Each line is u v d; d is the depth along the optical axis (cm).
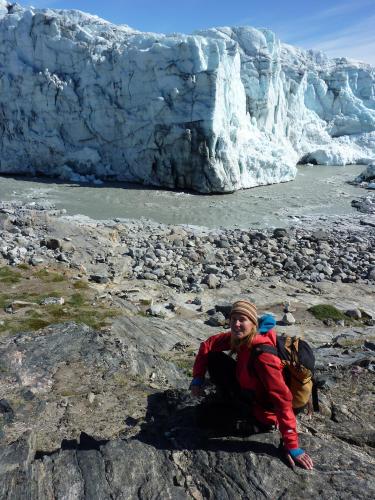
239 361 479
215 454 496
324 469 470
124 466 494
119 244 2409
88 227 2528
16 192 3922
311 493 442
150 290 1814
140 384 747
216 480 467
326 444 508
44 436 597
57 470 491
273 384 455
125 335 1252
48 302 1470
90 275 1878
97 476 482
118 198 3844
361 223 3183
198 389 518
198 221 3209
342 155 6388
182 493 460
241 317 460
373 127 7169
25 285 1656
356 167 6188
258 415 505
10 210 2923
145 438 545
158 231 2795
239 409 516
